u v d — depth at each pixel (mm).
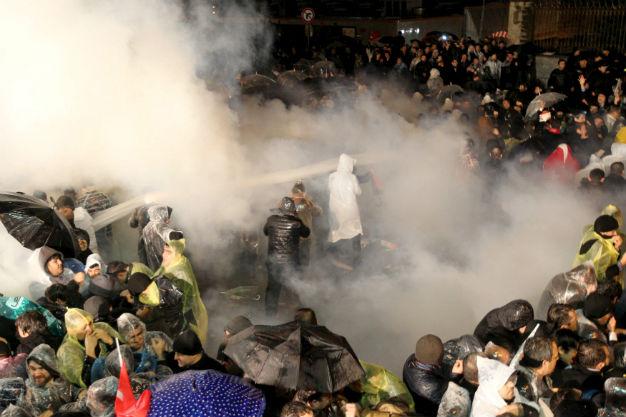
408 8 29531
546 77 19266
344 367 4664
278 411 4531
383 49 20359
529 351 4840
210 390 3986
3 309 5703
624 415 4293
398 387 5098
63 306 5902
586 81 15258
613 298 6598
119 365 4559
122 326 5098
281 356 4594
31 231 6359
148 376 4664
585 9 19594
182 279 6512
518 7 21234
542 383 4965
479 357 4648
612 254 6961
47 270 6211
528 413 4477
